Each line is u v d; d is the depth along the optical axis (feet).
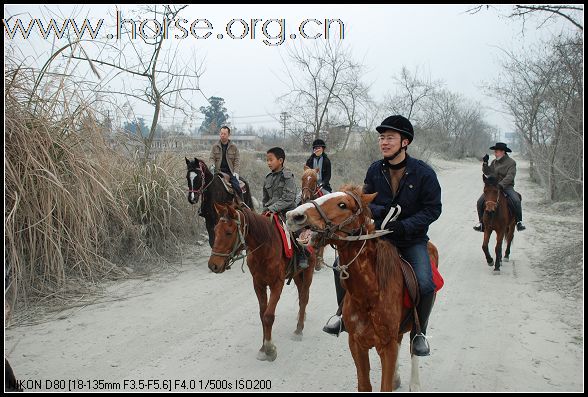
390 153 12.62
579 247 30.96
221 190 28.96
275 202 20.97
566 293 23.70
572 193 61.00
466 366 15.94
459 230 43.45
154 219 31.40
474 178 107.65
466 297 23.75
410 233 12.44
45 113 24.26
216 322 20.47
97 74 23.48
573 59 47.55
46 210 22.30
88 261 24.76
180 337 18.71
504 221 28.60
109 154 28.60
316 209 10.62
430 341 18.13
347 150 88.84
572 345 17.48
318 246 10.78
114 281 26.16
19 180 21.36
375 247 11.60
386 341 11.39
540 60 67.41
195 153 39.91
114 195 28.48
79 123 25.98
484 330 19.25
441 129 188.55
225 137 32.91
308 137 83.20
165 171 32.58
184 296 24.08
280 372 15.67
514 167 30.96
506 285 25.82
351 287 11.35
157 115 38.04
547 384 14.53
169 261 30.86
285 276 17.47
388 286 11.42
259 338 18.71
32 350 17.29
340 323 13.65
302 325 18.71
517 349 17.28
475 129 245.45
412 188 12.69
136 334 18.95
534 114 69.56
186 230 34.86
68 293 23.36
